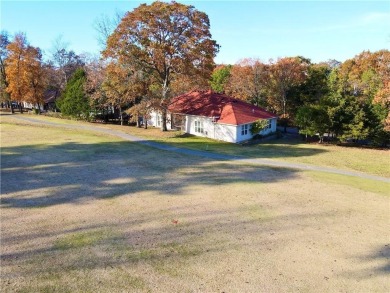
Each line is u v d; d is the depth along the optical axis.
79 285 7.95
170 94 35.91
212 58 34.75
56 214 12.62
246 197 15.40
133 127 40.88
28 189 15.64
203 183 17.53
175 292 7.79
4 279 8.12
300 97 45.31
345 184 18.62
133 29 32.50
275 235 11.25
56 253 9.52
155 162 22.23
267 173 20.52
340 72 61.72
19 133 33.06
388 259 9.80
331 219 12.98
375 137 33.75
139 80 35.25
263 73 46.84
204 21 33.78
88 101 44.34
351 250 10.31
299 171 21.56
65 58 63.44
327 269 9.12
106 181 17.31
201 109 37.00
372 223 12.72
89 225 11.64
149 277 8.41
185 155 25.27
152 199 14.70
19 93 51.84
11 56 50.81
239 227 11.86
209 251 9.94
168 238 10.76
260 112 39.06
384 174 22.23
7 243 10.10
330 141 37.66
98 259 9.23
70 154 23.69
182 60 32.78
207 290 7.92
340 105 34.38
